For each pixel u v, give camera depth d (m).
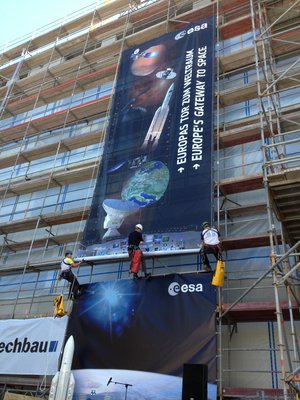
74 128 20.31
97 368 11.21
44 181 18.33
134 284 11.96
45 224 17.31
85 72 22.06
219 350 10.27
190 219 12.16
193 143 13.61
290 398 9.38
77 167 17.83
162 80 16.17
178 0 20.44
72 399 10.95
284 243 10.87
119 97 16.89
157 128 14.83
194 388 7.56
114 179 14.50
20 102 22.61
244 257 12.71
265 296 11.93
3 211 19.69
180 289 11.25
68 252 13.11
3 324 13.57
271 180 10.06
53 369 11.96
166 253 11.89
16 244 17.34
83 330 11.94
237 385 11.05
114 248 12.88
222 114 15.91
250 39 17.22
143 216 13.02
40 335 12.77
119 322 11.60
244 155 14.52
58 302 12.54
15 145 22.22
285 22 16.11
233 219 13.46
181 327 10.75
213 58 15.44
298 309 10.20
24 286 16.69
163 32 19.88
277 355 11.05
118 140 15.52
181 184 13.02
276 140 13.94
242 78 16.34
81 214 16.17
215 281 10.47
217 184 12.87
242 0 18.00
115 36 22.95
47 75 23.19
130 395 10.48
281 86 15.00
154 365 10.60
